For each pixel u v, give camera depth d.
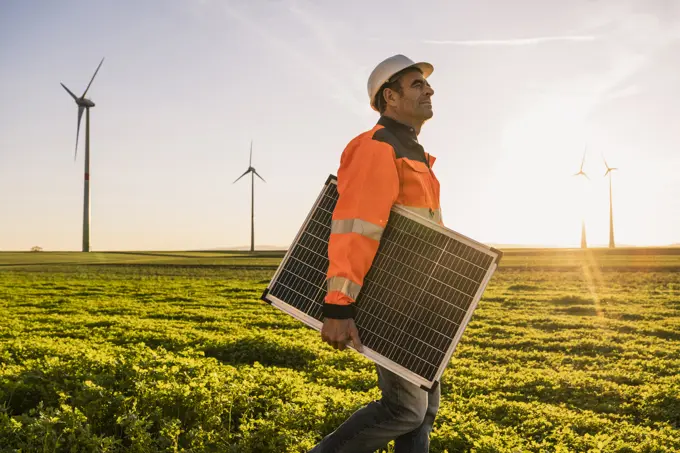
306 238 3.10
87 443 4.34
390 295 2.88
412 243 2.91
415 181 3.11
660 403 9.22
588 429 7.15
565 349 15.77
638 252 108.88
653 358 14.13
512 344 16.53
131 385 5.93
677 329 19.53
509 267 62.75
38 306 25.80
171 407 5.32
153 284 42.50
